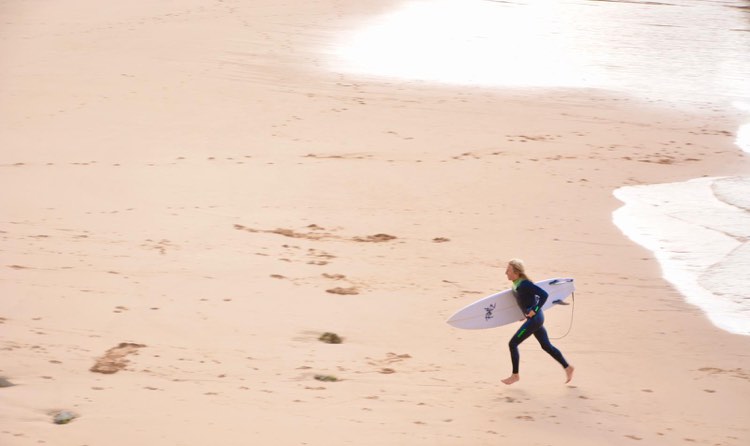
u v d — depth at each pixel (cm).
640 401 3747
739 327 4609
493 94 10119
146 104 8950
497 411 3575
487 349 4238
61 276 4772
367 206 6356
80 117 8450
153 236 5534
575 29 14675
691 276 5303
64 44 11531
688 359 4209
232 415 3378
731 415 3650
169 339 4106
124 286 4697
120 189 6481
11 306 4325
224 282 4847
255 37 12538
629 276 5266
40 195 6256
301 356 4019
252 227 5806
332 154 7612
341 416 3431
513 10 16262
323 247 5509
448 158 7619
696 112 9806
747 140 8756
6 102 8825
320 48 12081
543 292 3731
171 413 3362
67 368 3731
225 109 8906
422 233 5853
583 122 9131
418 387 3772
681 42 13925
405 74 10869
